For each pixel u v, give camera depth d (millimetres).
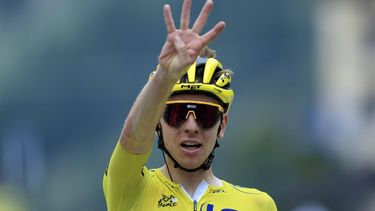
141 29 65062
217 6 63781
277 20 63219
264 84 59062
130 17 64938
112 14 65812
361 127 52406
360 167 37906
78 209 49719
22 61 65812
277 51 61938
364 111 56094
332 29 61156
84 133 59469
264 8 63656
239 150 43625
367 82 58625
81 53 65125
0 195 39375
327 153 40094
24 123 61219
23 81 64375
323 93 58688
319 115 47125
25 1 68000
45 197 47656
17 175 41031
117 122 60000
